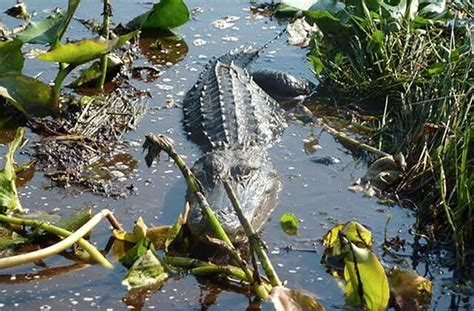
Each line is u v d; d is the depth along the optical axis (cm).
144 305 512
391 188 652
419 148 670
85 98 753
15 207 590
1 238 561
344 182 666
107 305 511
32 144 694
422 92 734
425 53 787
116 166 672
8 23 903
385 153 692
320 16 825
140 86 807
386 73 781
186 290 526
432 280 547
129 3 986
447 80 713
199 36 916
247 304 514
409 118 716
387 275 539
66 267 545
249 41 913
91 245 550
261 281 512
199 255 560
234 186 611
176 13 896
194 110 766
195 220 558
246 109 765
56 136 705
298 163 697
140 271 529
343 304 518
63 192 632
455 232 566
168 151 539
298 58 889
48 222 574
